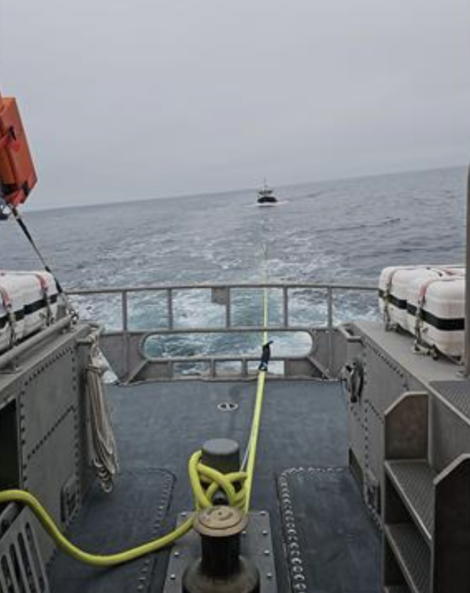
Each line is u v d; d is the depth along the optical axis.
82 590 2.54
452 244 28.36
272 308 13.23
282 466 3.79
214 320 12.46
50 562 2.71
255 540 2.81
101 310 14.00
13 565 2.12
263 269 21.84
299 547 2.84
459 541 1.58
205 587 2.20
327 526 3.04
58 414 2.87
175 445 4.18
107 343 5.72
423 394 2.24
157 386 5.59
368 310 12.42
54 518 2.80
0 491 2.30
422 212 51.38
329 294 5.61
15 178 2.85
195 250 31.08
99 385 3.31
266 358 5.17
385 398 2.82
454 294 2.48
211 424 4.57
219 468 2.96
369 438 3.14
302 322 11.70
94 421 3.33
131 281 20.77
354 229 38.66
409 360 2.61
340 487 3.47
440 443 2.12
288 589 2.53
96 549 2.85
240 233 40.34
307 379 5.69
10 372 2.37
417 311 2.73
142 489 3.51
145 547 2.77
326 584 2.56
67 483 3.00
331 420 4.60
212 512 2.29
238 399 5.17
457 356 2.52
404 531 2.18
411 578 1.90
